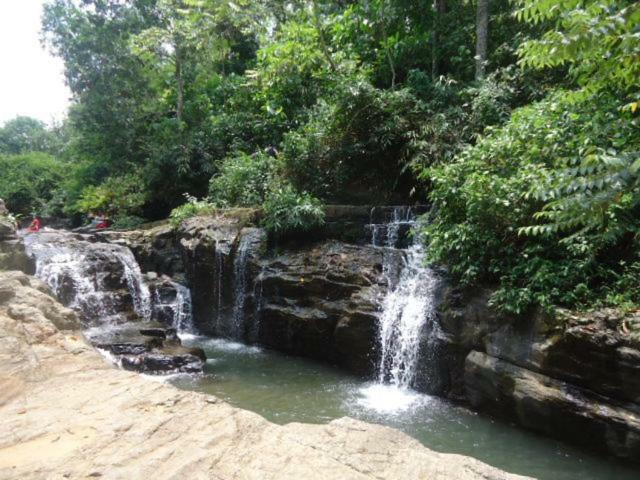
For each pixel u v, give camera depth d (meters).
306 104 15.05
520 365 5.73
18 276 6.93
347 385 7.42
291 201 10.49
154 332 9.12
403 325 7.39
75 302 10.15
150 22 19.45
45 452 2.87
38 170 29.16
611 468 4.82
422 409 6.43
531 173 6.01
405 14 13.40
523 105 10.05
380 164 12.02
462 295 6.78
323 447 2.97
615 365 4.84
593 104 6.25
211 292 11.21
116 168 20.08
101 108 19.31
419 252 8.05
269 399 6.73
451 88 11.36
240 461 2.77
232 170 13.67
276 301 9.62
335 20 13.85
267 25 15.38
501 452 5.18
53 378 4.17
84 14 19.66
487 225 6.51
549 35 3.58
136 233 13.44
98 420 3.32
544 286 5.67
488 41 12.88
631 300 5.16
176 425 3.23
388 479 2.65
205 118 18.73
